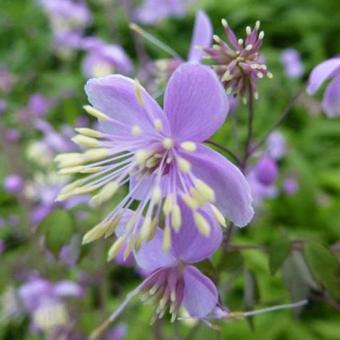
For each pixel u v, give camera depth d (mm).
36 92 199
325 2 253
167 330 119
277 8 251
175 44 233
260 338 134
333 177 184
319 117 198
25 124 145
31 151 132
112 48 97
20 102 194
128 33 219
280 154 151
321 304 141
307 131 199
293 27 244
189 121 51
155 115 51
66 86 186
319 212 174
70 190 53
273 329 136
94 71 103
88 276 103
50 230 71
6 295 113
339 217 173
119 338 105
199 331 70
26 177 131
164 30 233
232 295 124
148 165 52
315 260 64
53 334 108
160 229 53
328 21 245
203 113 50
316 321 141
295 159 177
